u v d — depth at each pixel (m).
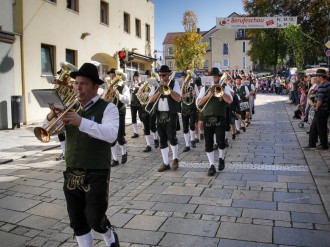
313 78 9.25
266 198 5.32
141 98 8.84
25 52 13.65
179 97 6.86
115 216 4.74
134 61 24.70
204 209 4.92
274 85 38.56
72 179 3.11
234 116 10.28
